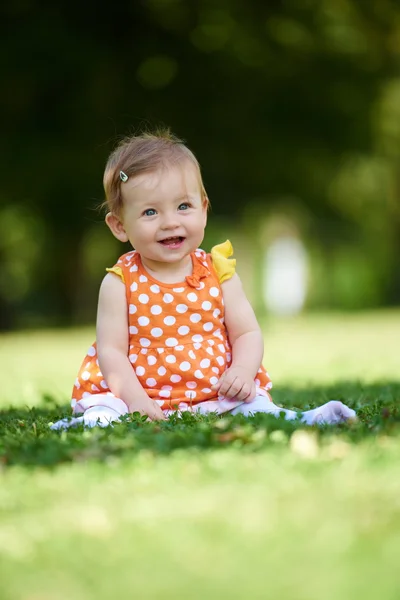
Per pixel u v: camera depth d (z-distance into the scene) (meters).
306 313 35.94
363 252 39.66
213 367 5.63
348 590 2.64
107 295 5.72
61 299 28.34
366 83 25.31
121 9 23.22
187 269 5.78
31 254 33.78
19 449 4.45
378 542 2.99
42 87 22.84
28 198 24.70
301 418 5.13
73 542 3.12
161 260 5.64
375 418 4.91
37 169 23.62
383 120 27.06
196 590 2.70
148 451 4.21
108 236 30.12
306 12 23.72
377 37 24.97
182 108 24.30
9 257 33.88
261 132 25.20
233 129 24.95
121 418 5.21
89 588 2.75
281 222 36.47
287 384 9.02
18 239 32.78
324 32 23.94
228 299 5.77
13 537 3.22
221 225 33.59
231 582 2.74
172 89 23.98
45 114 23.42
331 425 4.80
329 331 19.84
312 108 25.03
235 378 5.46
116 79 23.50
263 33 23.70
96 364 5.81
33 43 22.20
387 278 40.78
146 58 23.61
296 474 3.77
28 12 22.78
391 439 4.33
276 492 3.54
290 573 2.78
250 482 3.70
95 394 5.66
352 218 31.39
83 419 5.19
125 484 3.74
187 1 22.94
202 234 5.71
